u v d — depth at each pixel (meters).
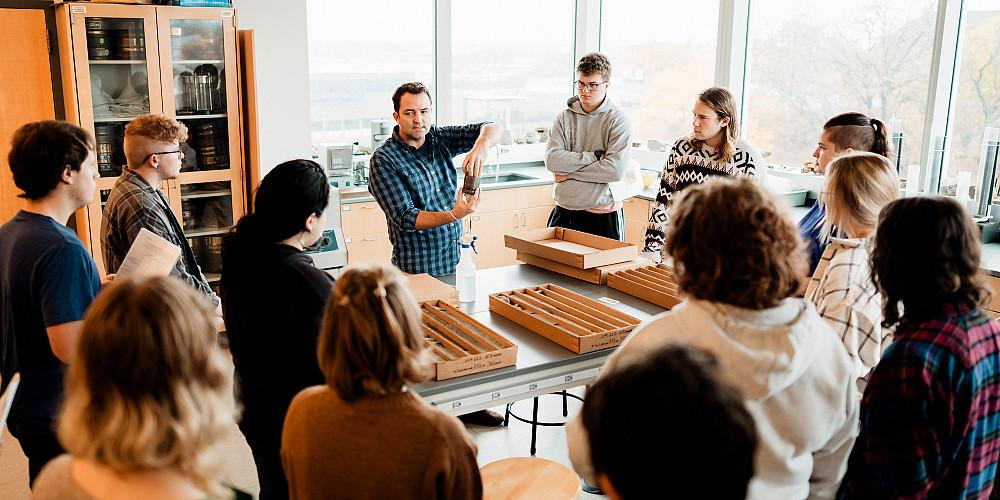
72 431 1.01
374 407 1.39
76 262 2.04
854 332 1.83
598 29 6.71
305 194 1.92
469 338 2.44
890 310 1.57
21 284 2.03
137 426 0.98
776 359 1.29
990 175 3.86
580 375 2.40
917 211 1.50
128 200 2.90
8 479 3.17
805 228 2.52
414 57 6.21
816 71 4.96
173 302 1.03
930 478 1.47
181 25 4.41
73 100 4.23
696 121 3.42
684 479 0.78
